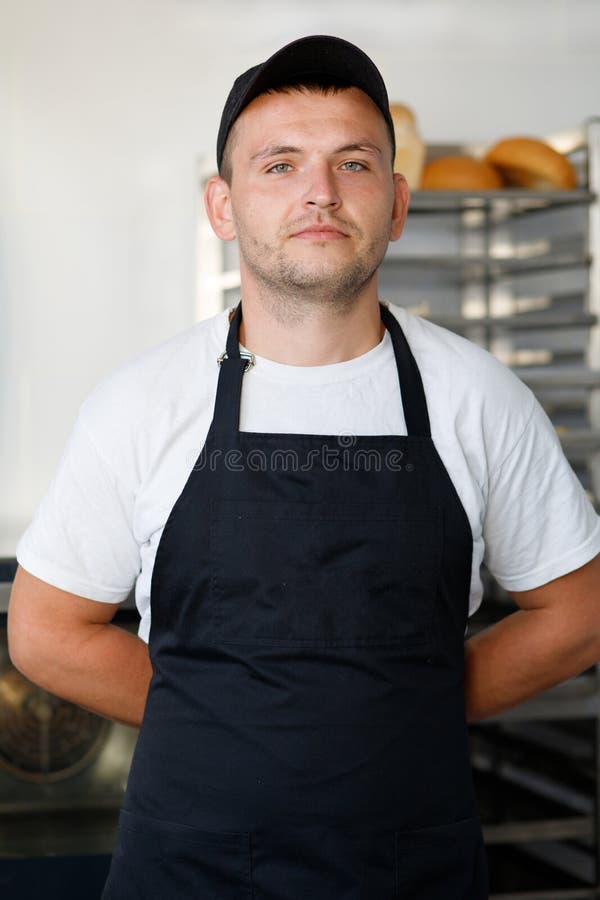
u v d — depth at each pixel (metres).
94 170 2.54
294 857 1.05
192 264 2.57
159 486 1.11
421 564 1.10
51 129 2.52
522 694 1.25
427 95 2.60
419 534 1.10
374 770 1.06
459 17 2.51
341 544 1.08
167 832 1.08
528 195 2.20
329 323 1.11
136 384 1.12
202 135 2.56
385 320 1.19
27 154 2.51
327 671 1.07
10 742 1.76
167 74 2.54
